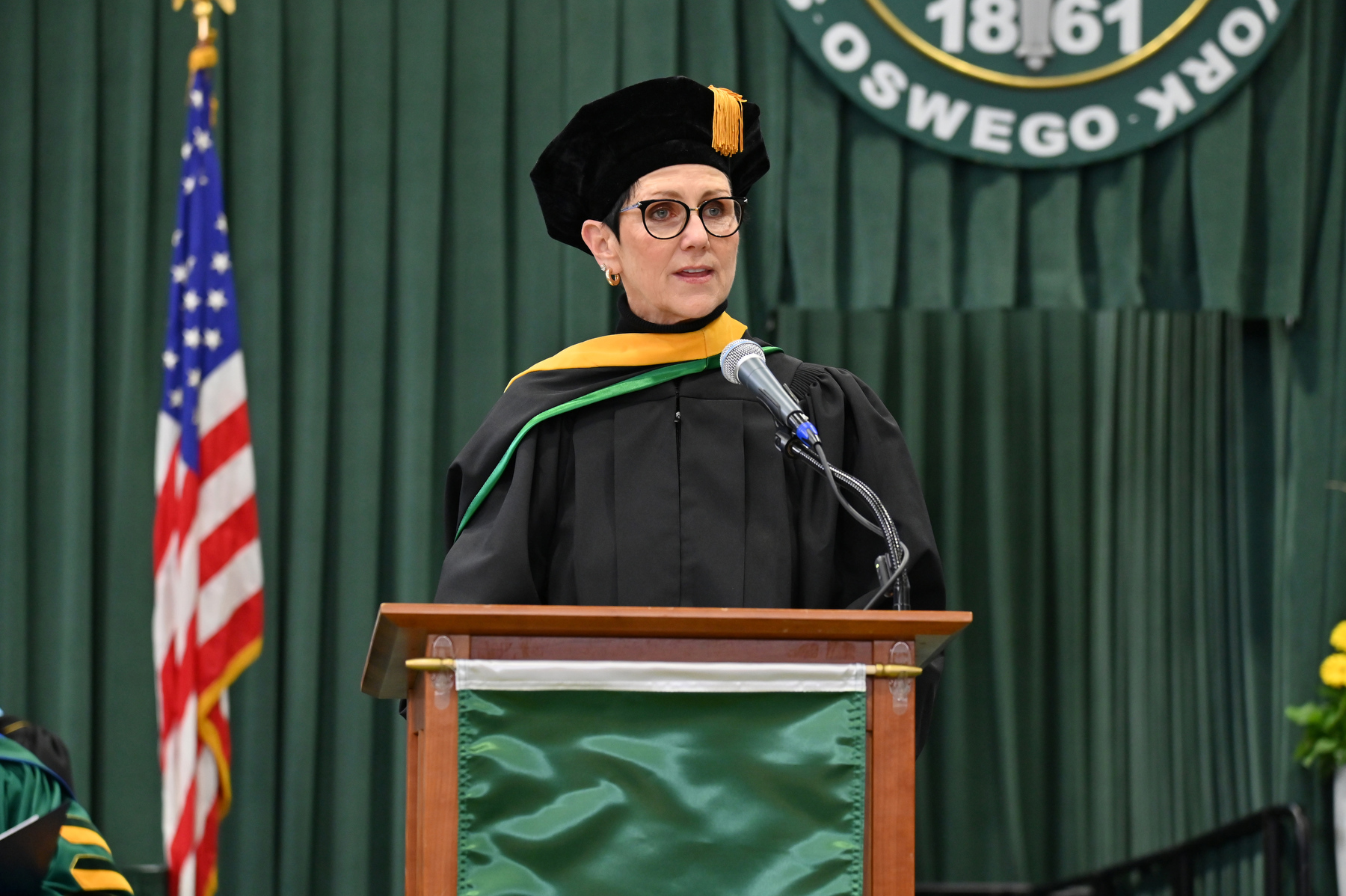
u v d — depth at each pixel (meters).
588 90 6.41
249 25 6.40
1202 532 6.53
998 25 6.43
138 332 6.29
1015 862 6.25
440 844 1.82
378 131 6.44
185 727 5.60
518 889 1.81
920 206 6.47
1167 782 6.41
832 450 2.56
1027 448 6.61
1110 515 6.54
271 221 6.33
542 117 6.51
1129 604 6.50
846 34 6.41
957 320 6.60
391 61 6.46
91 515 6.21
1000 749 6.33
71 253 6.28
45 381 6.27
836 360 6.49
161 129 6.45
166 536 5.85
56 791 2.86
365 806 6.16
